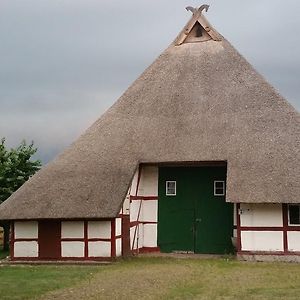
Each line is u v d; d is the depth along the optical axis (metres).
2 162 32.22
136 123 27.25
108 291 15.45
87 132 27.70
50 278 18.27
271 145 24.61
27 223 24.03
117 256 23.47
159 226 26.31
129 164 24.91
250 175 23.33
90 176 24.59
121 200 23.00
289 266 21.12
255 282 16.95
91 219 23.11
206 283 16.84
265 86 27.72
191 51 30.91
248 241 23.33
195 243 25.84
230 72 28.97
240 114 26.45
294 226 23.12
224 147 24.86
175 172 26.45
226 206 25.75
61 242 23.61
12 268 21.62
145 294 14.91
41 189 24.44
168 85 29.05
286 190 22.50
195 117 26.81
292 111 26.23
